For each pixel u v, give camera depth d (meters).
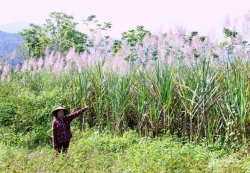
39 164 9.44
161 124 12.38
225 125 11.20
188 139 11.80
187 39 12.89
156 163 8.90
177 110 12.23
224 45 11.85
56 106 14.14
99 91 13.85
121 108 12.96
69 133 11.02
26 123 13.77
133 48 14.12
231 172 8.54
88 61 15.30
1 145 11.93
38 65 21.27
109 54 15.15
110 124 13.57
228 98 10.77
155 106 12.28
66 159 9.74
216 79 11.48
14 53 27.25
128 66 13.41
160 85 12.12
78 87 14.73
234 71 10.87
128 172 8.61
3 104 14.11
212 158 9.70
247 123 10.52
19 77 22.81
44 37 49.62
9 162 9.63
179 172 8.59
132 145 11.46
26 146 12.51
